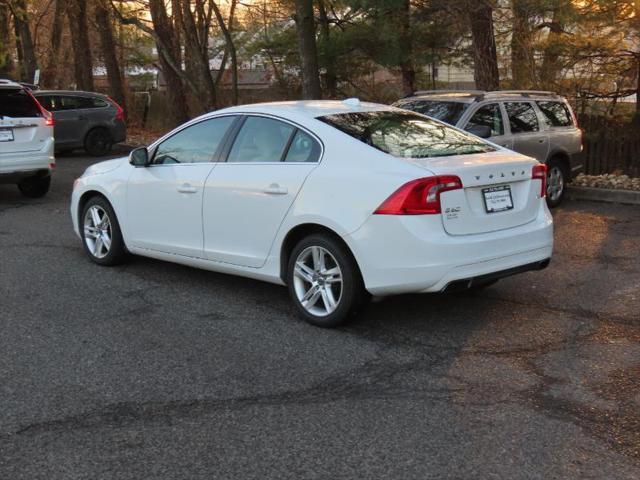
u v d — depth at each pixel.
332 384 4.33
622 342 4.99
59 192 12.41
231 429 3.77
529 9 12.09
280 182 5.40
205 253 6.11
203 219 6.04
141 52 32.28
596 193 10.88
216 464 3.42
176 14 20.36
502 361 4.67
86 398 4.16
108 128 18.47
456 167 4.92
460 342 5.01
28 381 4.40
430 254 4.73
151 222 6.57
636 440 3.60
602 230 8.80
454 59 16.73
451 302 5.92
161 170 6.47
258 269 5.69
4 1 22.55
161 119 28.02
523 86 13.16
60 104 17.77
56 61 27.58
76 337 5.17
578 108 13.36
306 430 3.75
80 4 23.67
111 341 5.09
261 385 4.32
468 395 4.16
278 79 20.88
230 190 5.76
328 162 5.22
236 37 24.33
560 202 10.57
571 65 12.79
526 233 5.27
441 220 4.80
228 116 6.10
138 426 3.81
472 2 12.24
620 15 11.77
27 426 3.81
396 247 4.77
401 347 4.93
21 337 5.17
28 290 6.36
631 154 12.40
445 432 3.71
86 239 7.35
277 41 19.34
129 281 6.65
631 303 5.86
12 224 9.51
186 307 5.86
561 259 7.38
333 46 16.47
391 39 15.41
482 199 5.05
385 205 4.79
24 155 10.62
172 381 4.39
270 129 5.72
